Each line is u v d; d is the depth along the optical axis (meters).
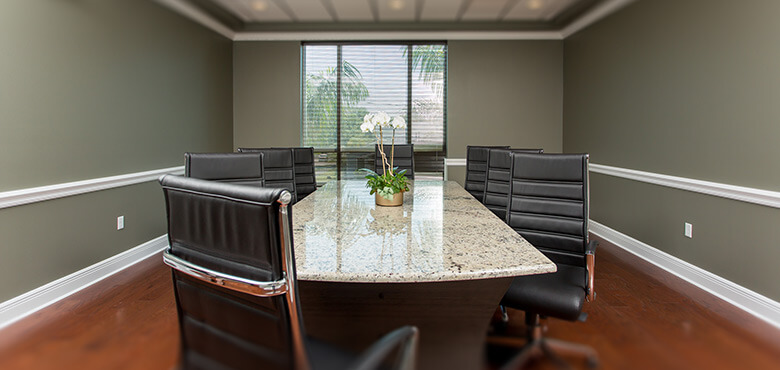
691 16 2.65
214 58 4.31
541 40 4.76
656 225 3.04
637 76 3.27
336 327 1.28
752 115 2.18
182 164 3.71
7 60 2.05
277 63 4.77
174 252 0.94
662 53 2.95
